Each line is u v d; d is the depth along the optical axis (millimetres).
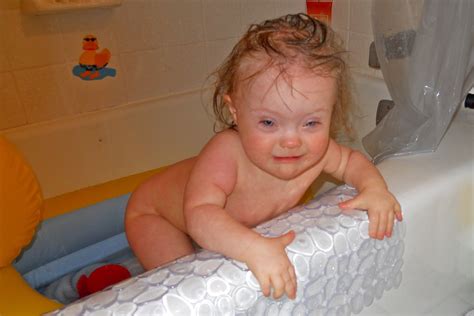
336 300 624
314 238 583
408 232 690
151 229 913
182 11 1441
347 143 1264
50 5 1194
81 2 1236
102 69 1368
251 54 655
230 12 1519
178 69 1495
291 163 664
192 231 636
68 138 1285
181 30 1460
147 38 1412
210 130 1517
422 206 696
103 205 1212
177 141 1467
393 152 819
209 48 1525
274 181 791
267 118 637
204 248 613
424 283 770
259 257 542
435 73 817
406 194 690
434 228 732
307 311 591
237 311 525
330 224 605
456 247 794
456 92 810
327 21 1447
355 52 1383
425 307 796
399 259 695
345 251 600
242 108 665
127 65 1407
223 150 743
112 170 1369
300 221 611
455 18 780
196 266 544
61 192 1287
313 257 569
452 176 731
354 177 728
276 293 536
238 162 755
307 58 639
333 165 776
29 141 1229
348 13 1379
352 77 1266
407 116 870
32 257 1076
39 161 1247
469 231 804
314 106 630
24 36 1234
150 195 937
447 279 810
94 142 1327
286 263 546
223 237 582
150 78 1456
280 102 620
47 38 1265
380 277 677
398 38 880
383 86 1229
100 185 1291
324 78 640
